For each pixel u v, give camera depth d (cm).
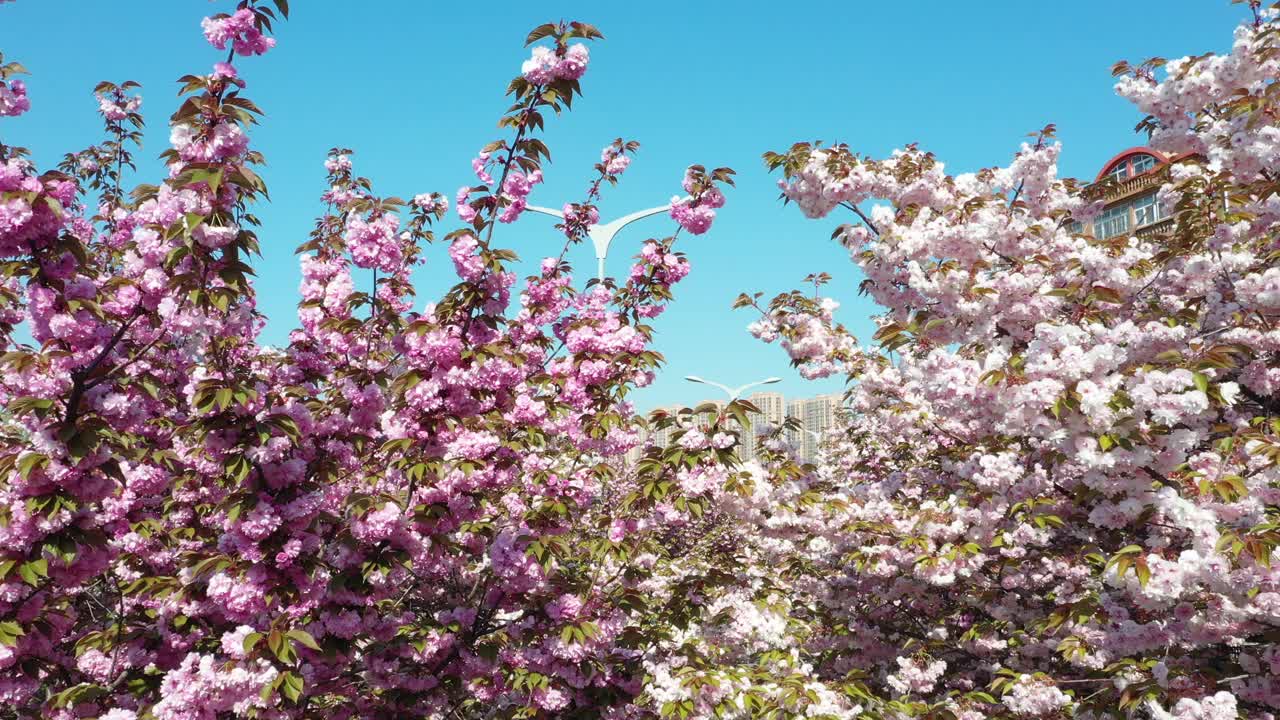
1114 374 404
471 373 444
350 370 525
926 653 654
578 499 564
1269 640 407
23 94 392
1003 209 559
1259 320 493
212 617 491
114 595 591
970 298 518
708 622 612
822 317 700
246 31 373
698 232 629
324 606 439
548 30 451
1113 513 429
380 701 510
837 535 658
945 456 675
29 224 353
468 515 480
